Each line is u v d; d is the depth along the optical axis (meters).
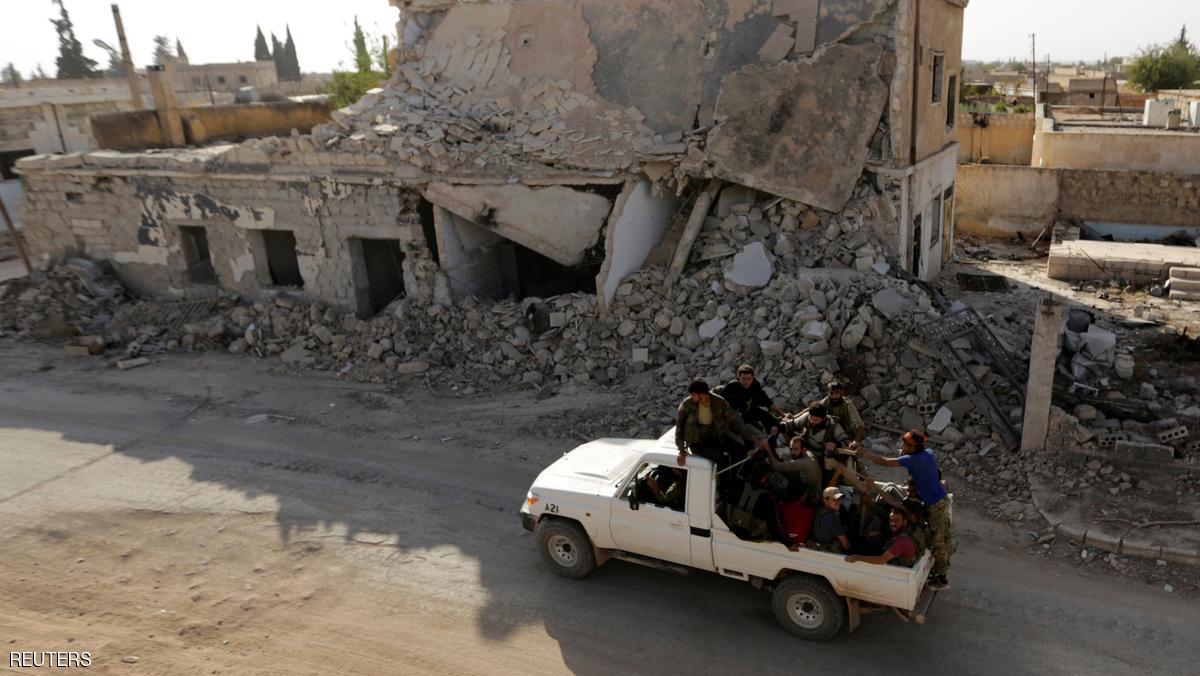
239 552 9.84
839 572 7.46
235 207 18.38
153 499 11.20
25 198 20.80
